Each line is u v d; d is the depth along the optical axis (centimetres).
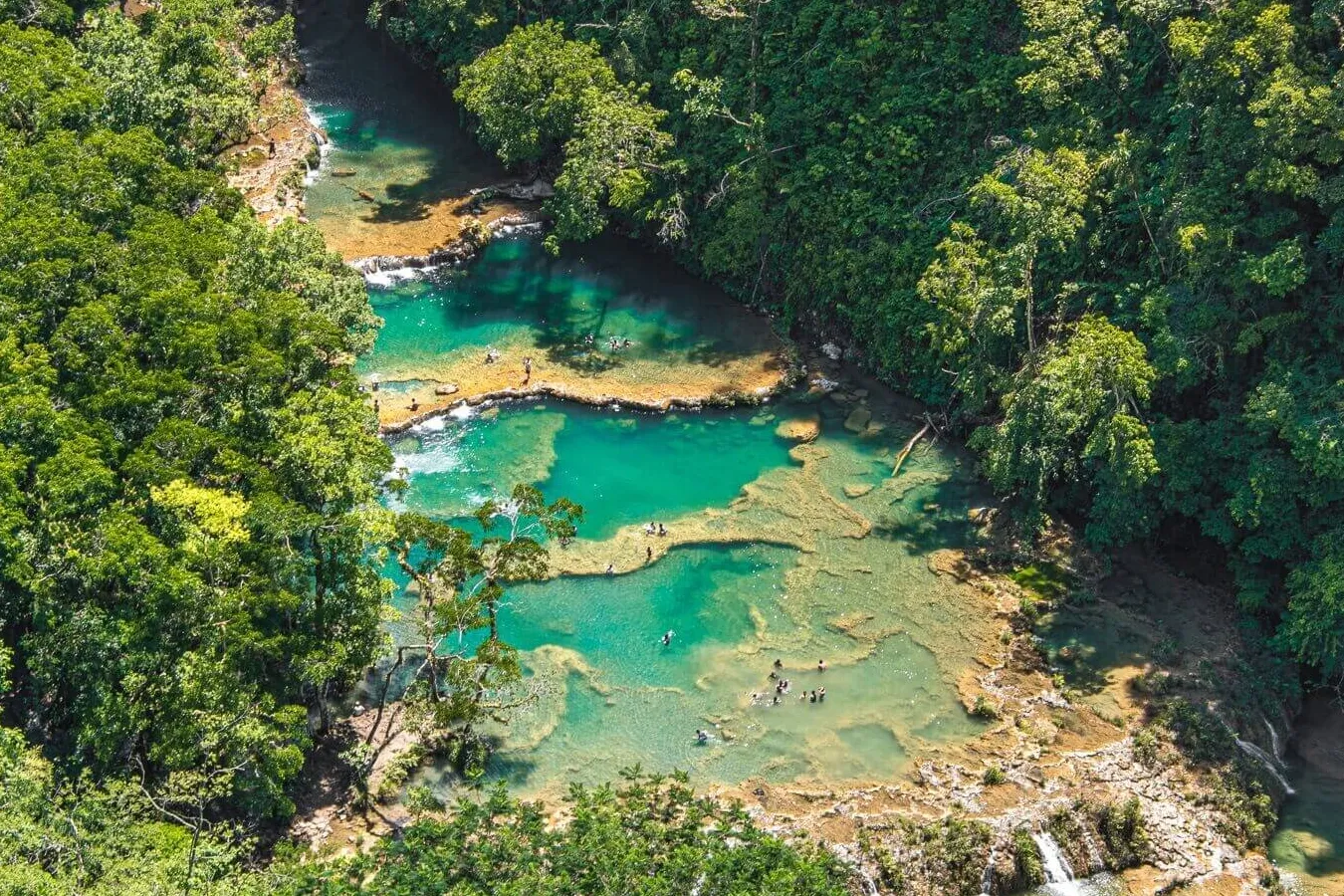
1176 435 8588
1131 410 8962
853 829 7394
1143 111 9756
